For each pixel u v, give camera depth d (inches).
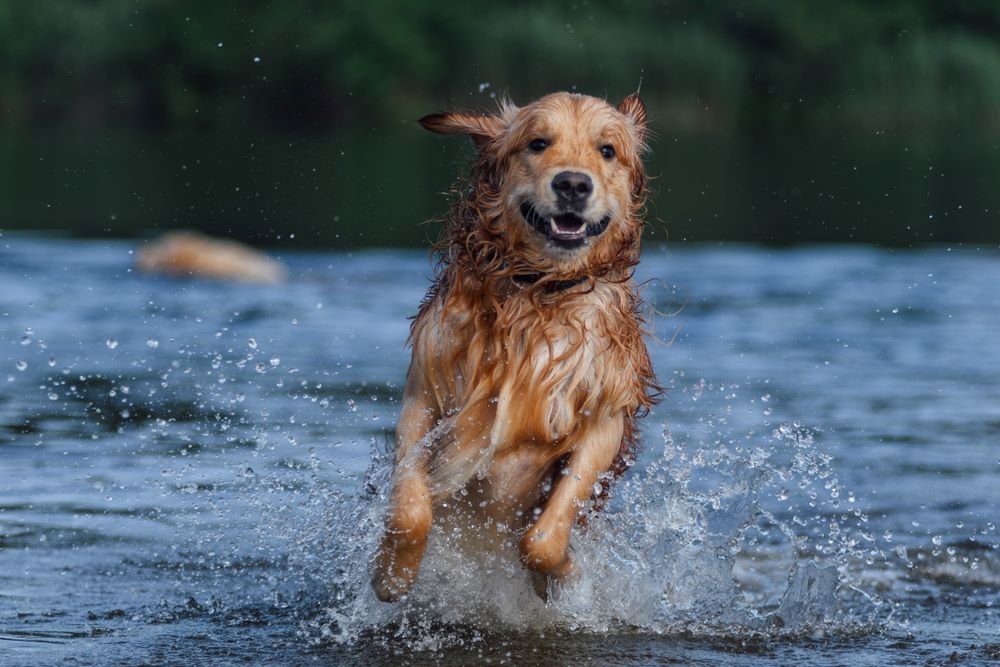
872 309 679.7
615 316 285.9
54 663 243.4
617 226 285.9
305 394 480.1
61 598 286.4
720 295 729.0
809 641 269.6
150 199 1185.4
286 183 1277.1
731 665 251.8
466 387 279.7
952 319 650.8
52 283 733.3
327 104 2094.0
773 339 600.7
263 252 919.0
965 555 327.9
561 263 279.3
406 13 2116.1
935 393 495.5
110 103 2091.5
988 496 370.3
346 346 568.7
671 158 1537.9
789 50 2135.8
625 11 2178.9
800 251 928.9
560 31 2094.0
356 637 267.6
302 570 311.6
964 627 280.8
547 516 274.2
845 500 369.1
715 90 2095.2
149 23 2066.9
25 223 1016.2
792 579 294.4
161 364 530.0
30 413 450.0
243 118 2081.7
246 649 257.3
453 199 301.7
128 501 355.9
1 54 2103.8
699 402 478.6
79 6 2116.1
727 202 1177.4
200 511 349.7
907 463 401.1
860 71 2119.8
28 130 1934.1
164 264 775.7
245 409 457.1
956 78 2087.8
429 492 279.7
